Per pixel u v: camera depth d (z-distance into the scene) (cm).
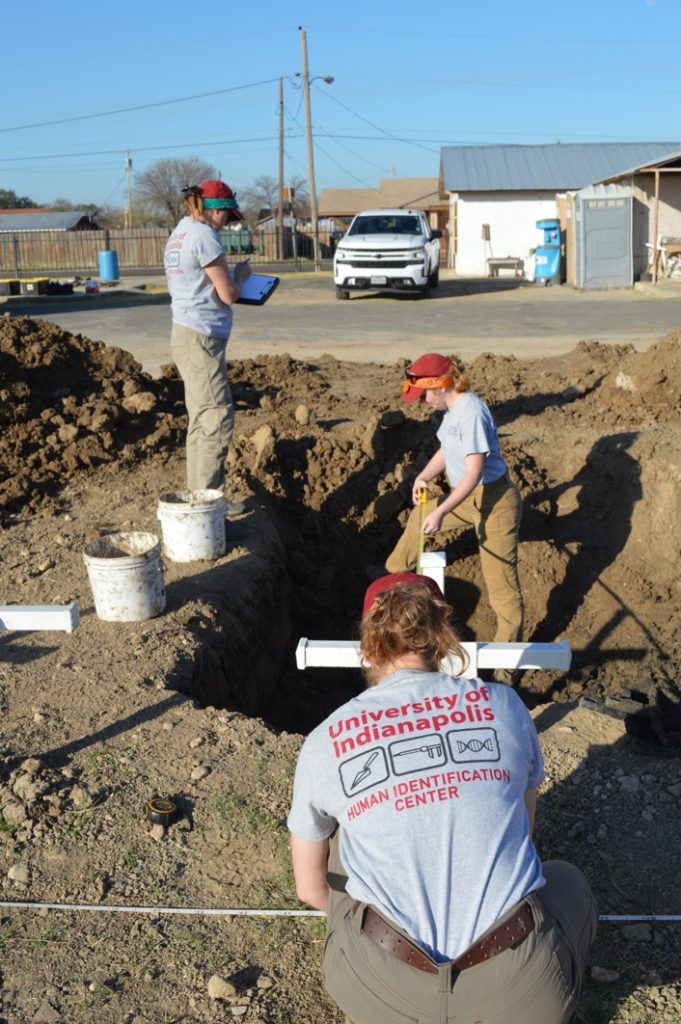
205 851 355
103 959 308
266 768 399
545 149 3125
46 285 2472
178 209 7862
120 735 423
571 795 378
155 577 527
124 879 342
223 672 533
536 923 233
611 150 3084
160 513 608
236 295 607
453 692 249
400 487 772
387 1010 234
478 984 228
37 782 384
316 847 252
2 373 805
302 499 782
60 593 564
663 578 705
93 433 786
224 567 605
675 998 288
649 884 333
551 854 349
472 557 746
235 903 330
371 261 2158
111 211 9138
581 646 691
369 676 269
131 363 898
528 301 2159
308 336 1578
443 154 3133
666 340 869
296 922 322
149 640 504
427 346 1434
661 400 850
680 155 2372
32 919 325
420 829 233
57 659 488
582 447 774
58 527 665
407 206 5294
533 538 744
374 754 240
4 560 612
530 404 883
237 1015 287
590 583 719
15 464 738
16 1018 286
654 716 437
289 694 659
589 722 430
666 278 2502
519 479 756
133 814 373
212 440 634
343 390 992
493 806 236
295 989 296
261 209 7162
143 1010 289
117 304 2314
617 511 737
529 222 2980
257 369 1043
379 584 277
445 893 230
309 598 732
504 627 607
